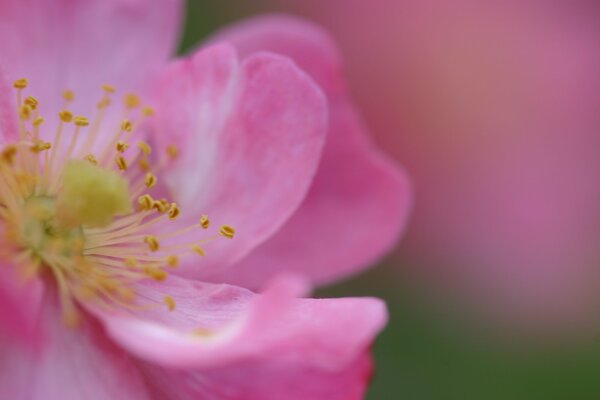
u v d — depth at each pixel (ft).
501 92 0.64
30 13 0.51
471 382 0.63
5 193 0.49
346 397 0.46
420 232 0.63
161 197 0.51
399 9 0.64
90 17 0.52
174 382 0.47
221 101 0.50
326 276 0.54
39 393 0.46
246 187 0.50
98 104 0.52
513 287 0.63
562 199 0.63
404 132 0.63
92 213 0.49
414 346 0.63
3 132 0.49
